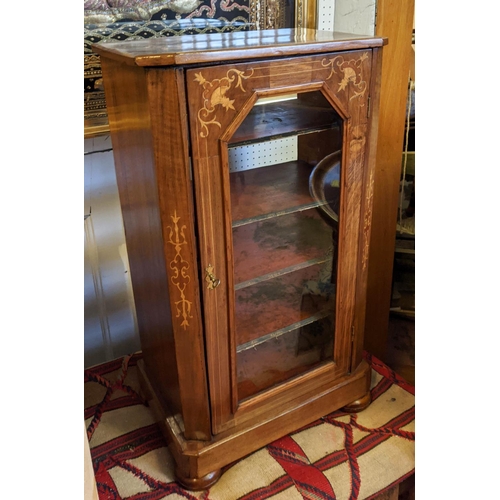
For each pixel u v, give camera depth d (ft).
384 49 4.02
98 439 3.57
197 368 2.94
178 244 2.61
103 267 4.23
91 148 3.80
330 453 3.44
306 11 3.97
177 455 3.16
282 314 3.25
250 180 2.78
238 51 2.34
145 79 2.27
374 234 4.66
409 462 3.36
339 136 2.94
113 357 4.60
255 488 3.20
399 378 4.12
